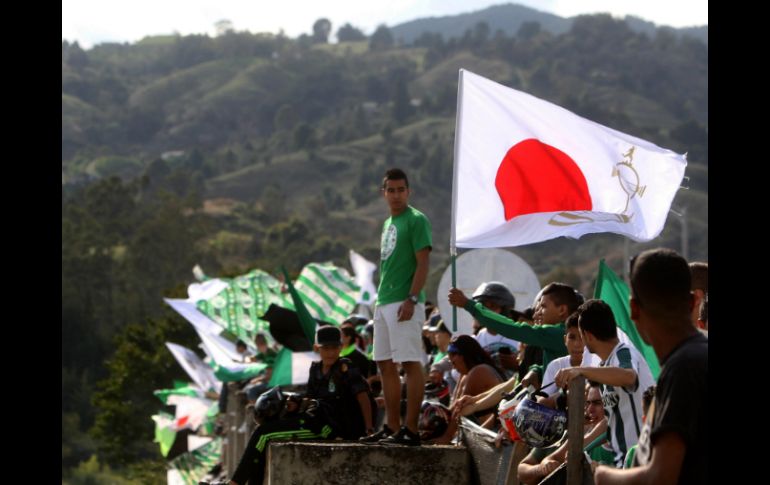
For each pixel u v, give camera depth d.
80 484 83.38
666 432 4.12
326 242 161.38
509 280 12.66
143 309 105.75
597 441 6.30
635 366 5.80
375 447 8.66
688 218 162.25
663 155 8.48
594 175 8.56
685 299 4.31
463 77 8.84
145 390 61.00
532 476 6.43
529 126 8.70
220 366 19.44
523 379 7.73
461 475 8.55
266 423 9.60
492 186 8.73
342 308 18.09
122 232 126.25
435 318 13.84
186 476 29.41
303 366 14.42
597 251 182.50
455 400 9.28
